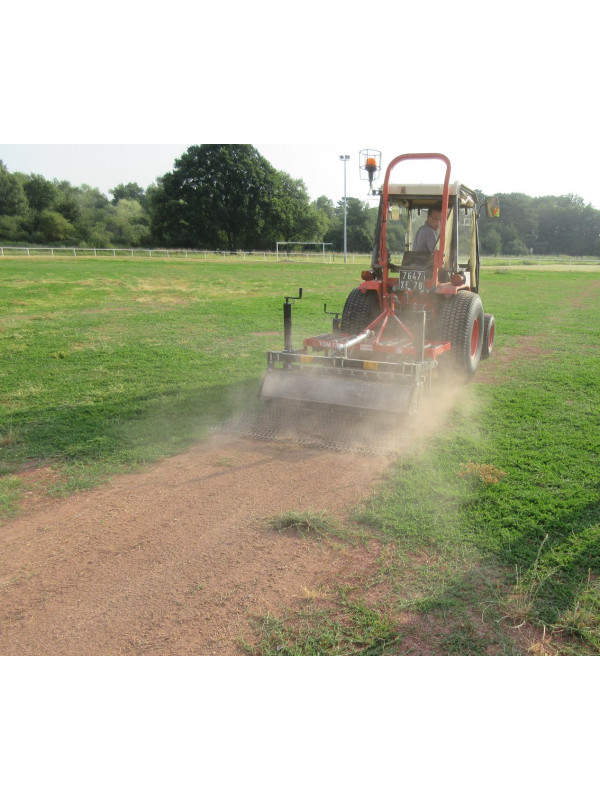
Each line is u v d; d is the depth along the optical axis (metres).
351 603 3.32
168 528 4.17
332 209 104.06
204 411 6.71
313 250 71.19
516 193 98.50
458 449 5.39
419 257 7.56
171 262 39.50
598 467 4.95
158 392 7.52
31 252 46.22
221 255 53.34
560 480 4.68
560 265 48.59
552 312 15.91
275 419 6.12
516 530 3.98
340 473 5.01
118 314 14.62
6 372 8.64
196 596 3.42
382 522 4.14
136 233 71.00
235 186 63.72
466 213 8.08
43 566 3.74
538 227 99.81
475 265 8.90
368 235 69.19
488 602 3.29
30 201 69.50
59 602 3.39
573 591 3.35
